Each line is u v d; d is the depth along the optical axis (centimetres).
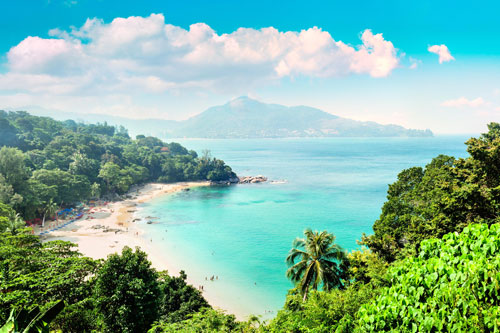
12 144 17712
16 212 9569
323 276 3753
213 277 6756
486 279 1052
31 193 10306
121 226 10431
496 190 3008
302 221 10925
